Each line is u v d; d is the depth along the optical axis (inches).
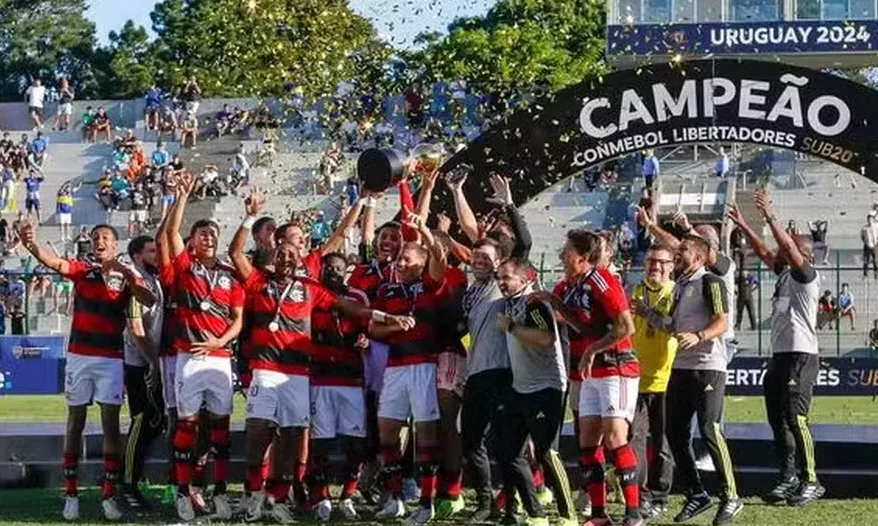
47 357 1175.0
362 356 508.7
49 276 1216.8
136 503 510.0
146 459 571.8
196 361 484.4
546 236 1608.0
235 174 1708.9
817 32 1722.4
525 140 618.8
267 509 493.7
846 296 1251.8
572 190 1646.2
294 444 497.0
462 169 549.6
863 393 919.7
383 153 530.9
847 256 1441.9
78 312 496.1
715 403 484.7
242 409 882.1
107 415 495.2
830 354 1148.5
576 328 454.9
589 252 455.2
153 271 513.7
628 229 1419.8
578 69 1467.8
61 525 474.9
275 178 1530.5
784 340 524.7
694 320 486.3
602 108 621.3
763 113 619.2
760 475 550.9
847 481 547.5
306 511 505.0
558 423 459.2
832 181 1668.3
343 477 547.8
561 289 460.8
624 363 455.5
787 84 617.9
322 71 959.0
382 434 496.1
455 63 1011.9
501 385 474.0
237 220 1683.1
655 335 489.4
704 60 620.1
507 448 462.0
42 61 3088.1
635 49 1705.2
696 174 1668.3
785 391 523.5
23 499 544.1
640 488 490.3
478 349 476.1
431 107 986.1
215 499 492.4
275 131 1533.0
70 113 2022.6
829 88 617.3
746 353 1067.9
